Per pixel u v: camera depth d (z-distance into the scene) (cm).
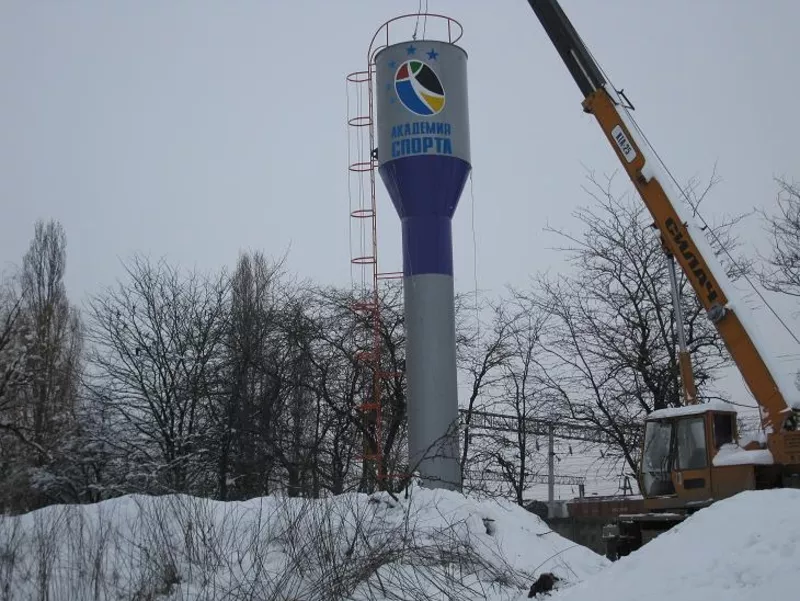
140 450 2841
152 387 2956
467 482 2561
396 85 2198
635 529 1683
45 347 3088
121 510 1188
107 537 1054
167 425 2919
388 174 2183
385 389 2941
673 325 2666
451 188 2153
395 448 2691
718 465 1559
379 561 1055
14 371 2566
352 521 1206
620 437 2652
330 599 977
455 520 1236
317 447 2678
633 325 2697
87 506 1213
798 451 1481
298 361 2983
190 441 2836
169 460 2808
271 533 1138
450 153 2155
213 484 2841
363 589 1004
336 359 3012
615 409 2731
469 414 3103
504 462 2955
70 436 2800
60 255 3662
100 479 2766
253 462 2828
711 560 749
